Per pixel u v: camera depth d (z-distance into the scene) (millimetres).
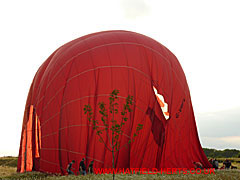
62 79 20562
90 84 19719
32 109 22547
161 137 20719
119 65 20781
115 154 18484
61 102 19812
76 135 18562
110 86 19781
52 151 19000
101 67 20375
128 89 20094
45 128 19766
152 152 20031
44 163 19125
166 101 21875
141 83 20797
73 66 20844
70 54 22047
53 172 18484
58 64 21906
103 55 21156
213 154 66688
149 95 20844
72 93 19594
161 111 21203
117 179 13422
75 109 19094
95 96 19422
